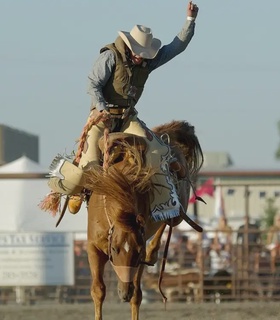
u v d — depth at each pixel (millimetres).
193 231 40312
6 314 34531
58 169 22719
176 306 36344
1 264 39000
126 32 23062
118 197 21078
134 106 23453
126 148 21906
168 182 22500
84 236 43688
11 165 49281
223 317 32812
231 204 95562
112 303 38688
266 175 38594
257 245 39875
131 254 20953
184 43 24281
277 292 40438
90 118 22781
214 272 40250
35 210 44000
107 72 22766
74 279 39094
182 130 27250
